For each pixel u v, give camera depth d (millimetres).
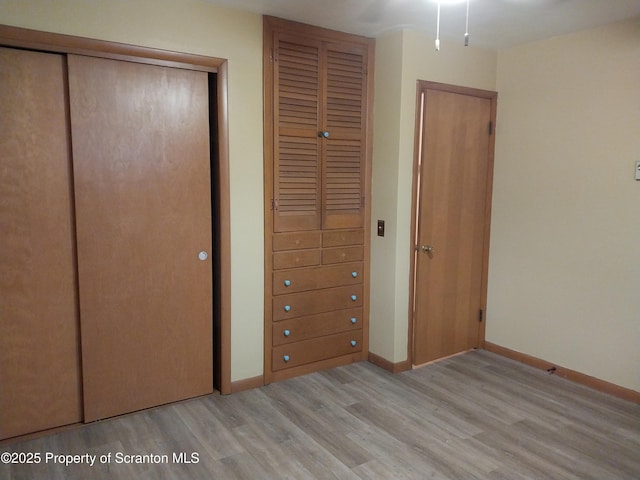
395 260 3246
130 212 2555
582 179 3082
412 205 3266
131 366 2658
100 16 2357
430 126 3260
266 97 2885
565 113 3148
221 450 2357
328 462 2271
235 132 2807
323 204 3201
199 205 2758
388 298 3328
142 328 2666
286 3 2641
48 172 2346
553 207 3254
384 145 3268
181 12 2572
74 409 2545
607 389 3029
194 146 2705
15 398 2387
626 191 2869
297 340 3213
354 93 3238
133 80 2492
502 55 3508
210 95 2826
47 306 2414
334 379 3215
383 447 2402
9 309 2322
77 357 2521
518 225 3480
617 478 2170
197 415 2699
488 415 2738
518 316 3529
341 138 3221
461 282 3609
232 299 2916
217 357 2998
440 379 3227
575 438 2502
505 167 3543
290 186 3047
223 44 2713
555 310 3289
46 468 2193
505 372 3352
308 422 2641
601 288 3029
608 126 2928
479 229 3648
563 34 3117
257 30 2818
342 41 3143
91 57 2371
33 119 2287
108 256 2520
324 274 3266
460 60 3348
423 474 2186
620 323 2949
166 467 2215
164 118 2598
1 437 2373
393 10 2727
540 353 3406
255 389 3049
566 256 3201
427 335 3475
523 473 2199
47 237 2377
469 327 3723
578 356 3178
